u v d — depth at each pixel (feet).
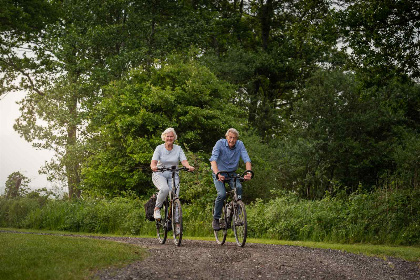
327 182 73.00
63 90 75.82
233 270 16.29
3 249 17.79
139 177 59.77
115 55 79.05
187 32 82.23
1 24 83.71
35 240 21.59
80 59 80.02
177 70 67.15
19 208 53.47
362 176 78.69
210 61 89.04
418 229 34.78
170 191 24.07
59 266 14.80
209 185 48.19
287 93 111.34
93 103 76.13
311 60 98.53
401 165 65.98
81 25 80.38
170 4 83.25
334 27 54.24
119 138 64.75
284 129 97.50
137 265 16.14
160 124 60.95
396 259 22.91
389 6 47.32
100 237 33.50
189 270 15.81
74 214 47.83
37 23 86.28
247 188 64.64
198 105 66.33
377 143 77.77
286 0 98.73
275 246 25.93
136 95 65.05
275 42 105.70
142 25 80.79
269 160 73.61
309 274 16.44
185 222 40.45
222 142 23.97
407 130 78.28
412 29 48.21
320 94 78.59
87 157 71.72
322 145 75.61
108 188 64.44
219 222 24.50
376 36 48.49
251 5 104.68
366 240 35.29
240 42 106.93
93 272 14.44
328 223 36.76
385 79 51.34
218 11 102.89
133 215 42.86
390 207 37.81
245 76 95.86
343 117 77.71
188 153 54.60
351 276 16.88
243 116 89.25
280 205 39.68
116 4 80.07
